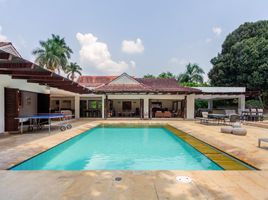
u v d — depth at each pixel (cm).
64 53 3462
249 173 463
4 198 334
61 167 633
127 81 2300
